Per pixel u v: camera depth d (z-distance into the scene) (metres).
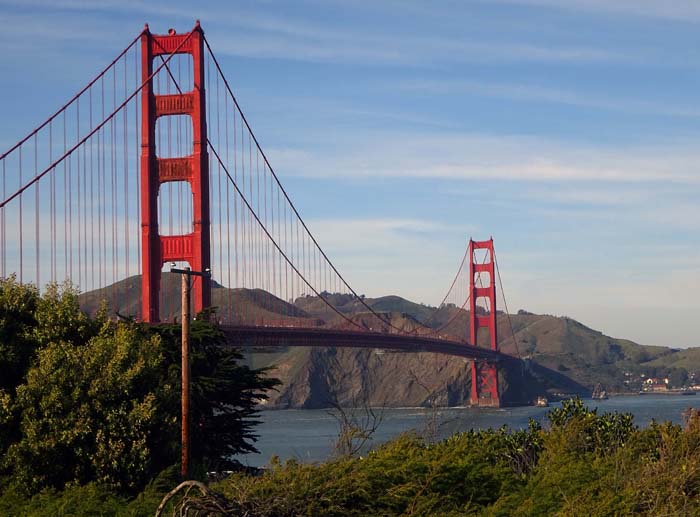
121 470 36.72
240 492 20.61
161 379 42.34
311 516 21.06
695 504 23.02
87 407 37.28
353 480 22.58
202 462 39.41
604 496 22.77
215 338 46.53
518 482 25.97
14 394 39.81
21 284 44.78
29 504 30.25
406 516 22.31
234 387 45.62
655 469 24.34
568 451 29.53
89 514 27.91
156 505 26.45
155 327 46.16
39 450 36.25
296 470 22.38
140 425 37.62
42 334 42.34
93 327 44.69
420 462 24.48
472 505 24.03
